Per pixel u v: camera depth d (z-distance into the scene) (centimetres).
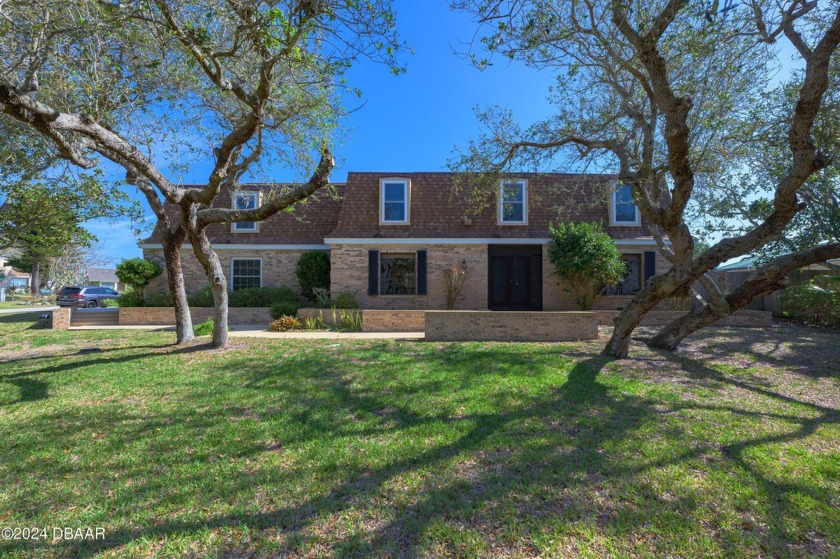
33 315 1845
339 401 532
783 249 1341
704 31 638
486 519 280
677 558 245
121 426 448
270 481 330
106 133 618
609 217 1512
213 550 252
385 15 575
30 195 1040
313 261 1523
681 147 623
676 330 864
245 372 684
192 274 1589
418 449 387
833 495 311
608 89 949
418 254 1480
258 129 784
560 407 504
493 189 1070
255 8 565
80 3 571
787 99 875
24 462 365
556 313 1024
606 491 315
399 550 251
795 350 859
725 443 402
